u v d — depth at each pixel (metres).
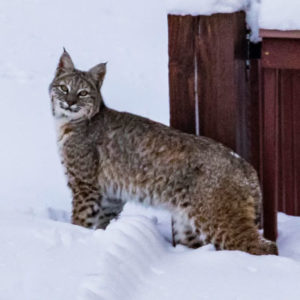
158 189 15.84
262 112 16.28
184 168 15.41
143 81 27.44
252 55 15.85
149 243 14.27
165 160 15.67
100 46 30.55
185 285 12.86
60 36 31.62
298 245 15.60
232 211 14.88
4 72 28.28
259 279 13.08
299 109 17.81
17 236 13.80
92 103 16.92
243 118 15.84
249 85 16.16
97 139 16.75
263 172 15.70
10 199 19.41
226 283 12.91
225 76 15.16
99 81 17.33
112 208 17.34
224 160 15.06
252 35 15.70
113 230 13.97
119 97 25.98
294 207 18.22
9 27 32.44
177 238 15.65
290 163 18.08
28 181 20.62
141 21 33.09
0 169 21.41
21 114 25.11
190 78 15.38
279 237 16.27
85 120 16.91
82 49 30.38
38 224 14.57
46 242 13.59
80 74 17.05
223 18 15.01
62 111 16.95
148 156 15.92
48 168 21.45
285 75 17.80
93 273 12.40
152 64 28.89
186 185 15.38
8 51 30.19
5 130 23.97
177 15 15.21
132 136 16.25
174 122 15.66
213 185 15.05
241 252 14.16
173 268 13.63
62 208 18.97
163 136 15.79
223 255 14.00
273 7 14.58
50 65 29.05
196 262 13.87
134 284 12.73
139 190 16.22
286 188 18.20
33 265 12.66
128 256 13.31
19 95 26.48
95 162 16.81
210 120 15.43
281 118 17.98
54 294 11.73
